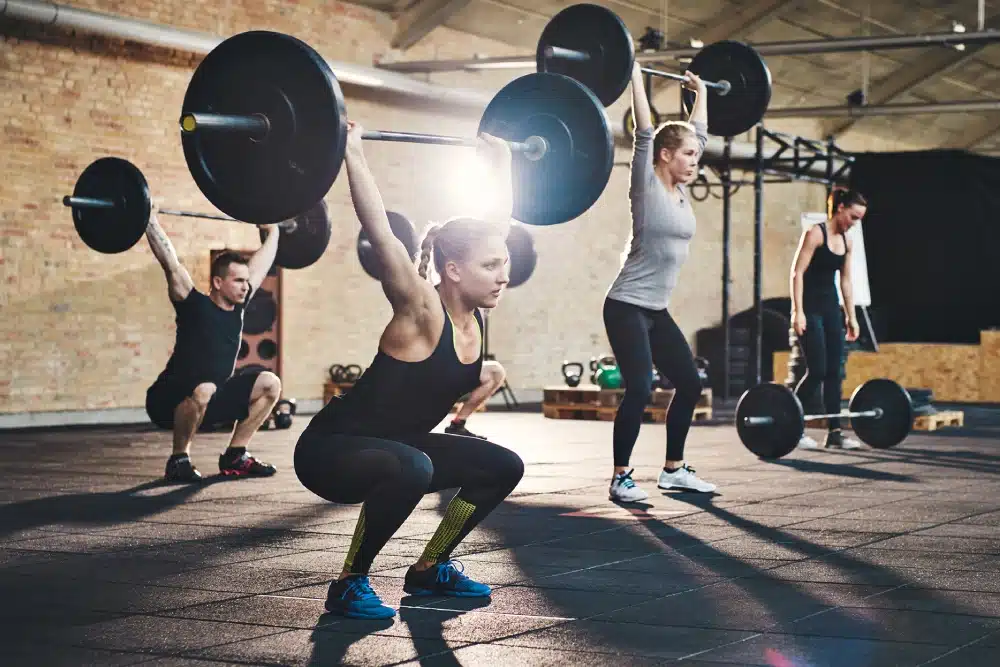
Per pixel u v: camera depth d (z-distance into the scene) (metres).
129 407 9.90
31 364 9.33
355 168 2.75
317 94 2.76
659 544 3.78
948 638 2.56
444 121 12.32
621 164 14.38
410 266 2.71
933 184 15.02
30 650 2.48
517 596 3.00
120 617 2.78
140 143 9.95
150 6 9.87
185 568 3.40
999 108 13.85
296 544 3.80
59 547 3.75
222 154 2.94
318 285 11.38
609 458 6.79
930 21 14.16
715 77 5.52
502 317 13.26
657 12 12.88
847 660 2.38
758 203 11.09
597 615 2.79
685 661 2.38
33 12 8.84
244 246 10.73
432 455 2.92
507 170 3.16
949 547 3.71
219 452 7.15
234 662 2.39
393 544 3.77
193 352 5.55
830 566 3.39
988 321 15.33
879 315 15.13
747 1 13.09
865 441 7.19
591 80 4.57
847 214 6.84
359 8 11.57
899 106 14.18
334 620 2.75
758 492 5.10
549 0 12.16
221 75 2.90
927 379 13.51
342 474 2.75
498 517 4.38
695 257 15.57
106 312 9.76
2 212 9.13
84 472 5.99
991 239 14.92
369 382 2.77
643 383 4.77
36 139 9.30
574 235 14.02
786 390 6.37
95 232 5.50
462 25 12.49
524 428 9.34
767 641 2.53
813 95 15.95
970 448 7.29
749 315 14.88
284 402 9.17
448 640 2.56
